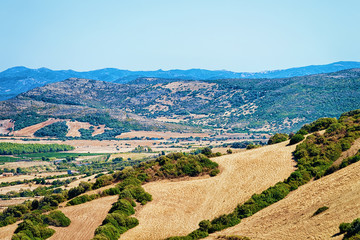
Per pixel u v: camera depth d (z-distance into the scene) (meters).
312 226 52.00
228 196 79.00
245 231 59.69
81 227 71.38
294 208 63.06
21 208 85.56
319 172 78.12
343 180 66.06
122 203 77.12
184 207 77.62
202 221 66.19
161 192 86.31
